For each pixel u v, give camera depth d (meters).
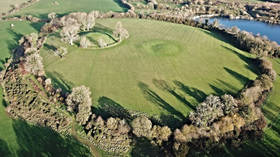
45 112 97.62
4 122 94.31
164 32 179.00
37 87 110.50
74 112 96.69
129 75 122.31
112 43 157.75
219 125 85.69
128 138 85.75
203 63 134.50
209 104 89.19
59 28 183.50
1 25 195.12
